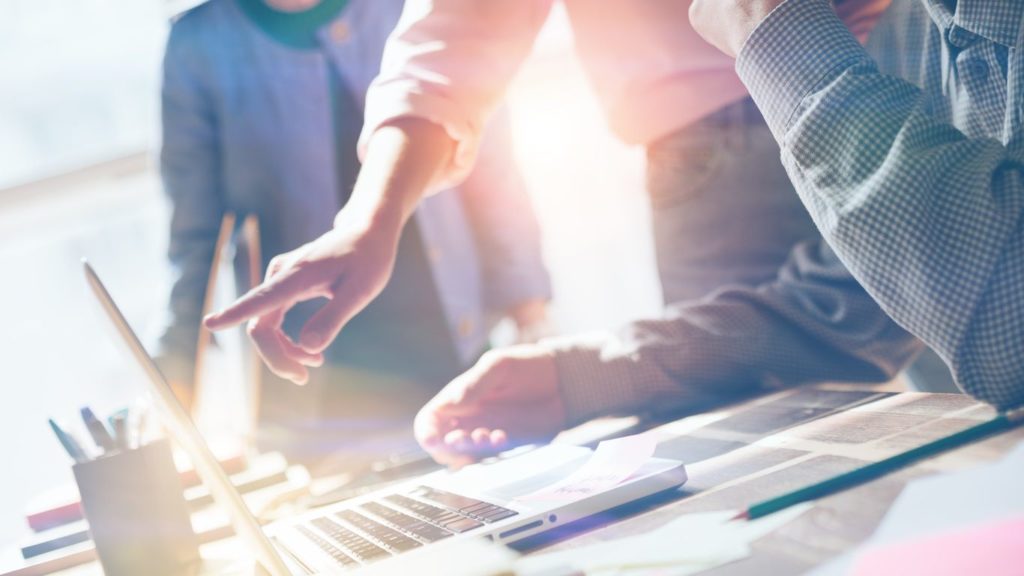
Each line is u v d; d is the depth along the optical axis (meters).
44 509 0.98
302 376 0.80
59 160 2.59
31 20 2.53
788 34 0.67
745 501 0.56
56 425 0.72
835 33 0.67
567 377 0.98
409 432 1.74
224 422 1.90
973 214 0.60
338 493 0.96
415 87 0.97
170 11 2.48
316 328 0.78
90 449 0.76
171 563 0.72
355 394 1.78
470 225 1.91
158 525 0.71
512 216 1.92
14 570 0.85
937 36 0.80
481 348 1.88
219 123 1.78
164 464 0.73
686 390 0.99
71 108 2.58
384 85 1.00
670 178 1.17
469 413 0.96
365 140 1.00
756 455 0.69
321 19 1.79
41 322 2.64
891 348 0.97
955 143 0.63
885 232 0.62
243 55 1.77
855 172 0.64
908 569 0.40
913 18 0.86
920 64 0.85
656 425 0.94
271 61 1.78
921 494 0.49
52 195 2.50
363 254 0.82
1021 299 0.59
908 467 0.54
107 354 2.70
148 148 2.54
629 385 0.99
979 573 0.38
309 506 0.92
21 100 2.54
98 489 0.70
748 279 1.16
